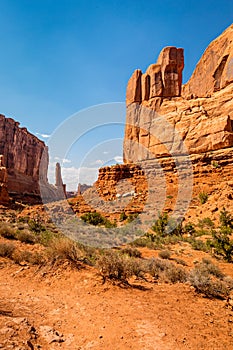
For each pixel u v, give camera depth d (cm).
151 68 5503
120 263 584
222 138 3600
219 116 3969
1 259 680
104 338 301
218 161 3506
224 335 338
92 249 834
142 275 643
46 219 2283
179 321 370
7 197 3591
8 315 333
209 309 451
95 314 379
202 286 568
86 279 546
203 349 288
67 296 466
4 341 246
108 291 489
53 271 593
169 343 292
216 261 1111
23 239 981
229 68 4262
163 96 5169
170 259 1041
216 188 3123
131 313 384
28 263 662
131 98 5772
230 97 3981
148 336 307
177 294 521
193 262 1012
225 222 2022
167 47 5534
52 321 347
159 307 426
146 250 1254
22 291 478
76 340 296
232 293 579
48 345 273
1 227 1098
